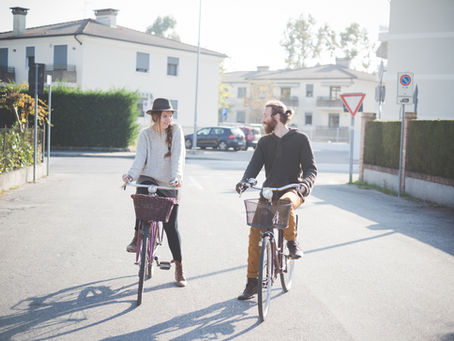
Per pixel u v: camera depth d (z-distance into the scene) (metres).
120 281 5.36
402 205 11.67
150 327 4.11
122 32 41.81
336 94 66.38
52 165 20.09
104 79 38.88
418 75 35.50
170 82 42.59
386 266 6.25
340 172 21.52
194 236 7.72
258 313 4.48
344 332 4.11
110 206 10.30
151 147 5.08
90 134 29.70
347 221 9.39
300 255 4.89
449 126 11.39
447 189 11.46
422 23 35.28
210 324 4.21
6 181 12.17
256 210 4.35
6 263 5.92
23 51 41.06
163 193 5.10
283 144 4.80
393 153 14.31
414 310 4.67
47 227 8.06
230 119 73.75
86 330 4.01
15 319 4.21
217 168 21.00
